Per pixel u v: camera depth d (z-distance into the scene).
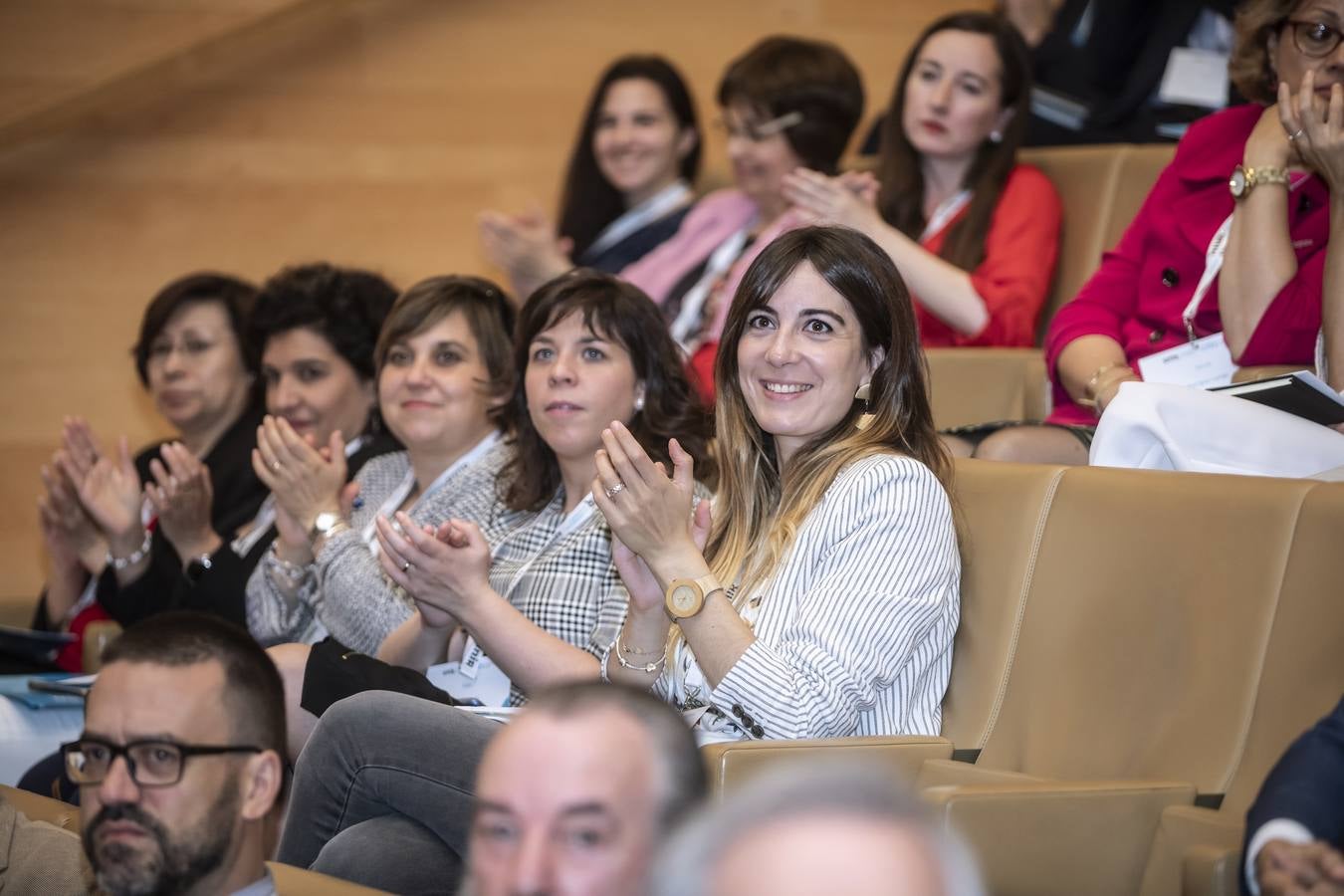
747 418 5.68
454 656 6.64
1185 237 7.03
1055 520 5.19
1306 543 4.49
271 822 4.21
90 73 11.73
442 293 7.65
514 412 7.04
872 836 1.59
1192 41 9.96
